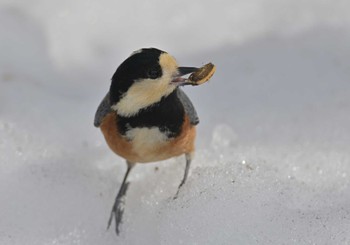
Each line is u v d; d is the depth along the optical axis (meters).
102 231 9.55
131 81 8.68
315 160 10.64
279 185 9.06
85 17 14.39
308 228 8.30
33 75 13.54
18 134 11.44
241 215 8.50
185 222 8.61
